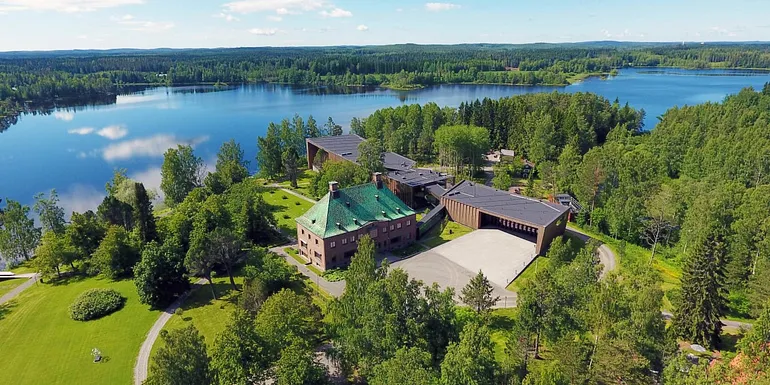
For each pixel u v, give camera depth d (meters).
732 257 74.31
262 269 74.38
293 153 149.25
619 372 43.50
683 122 164.25
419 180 123.44
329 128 191.12
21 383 56.47
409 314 49.97
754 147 122.94
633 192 101.94
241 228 95.06
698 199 88.50
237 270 86.88
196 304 74.88
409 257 91.19
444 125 178.00
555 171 132.38
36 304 76.25
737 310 70.00
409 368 41.03
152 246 76.69
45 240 88.38
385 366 42.97
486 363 42.44
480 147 149.38
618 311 46.62
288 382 42.69
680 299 61.47
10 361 60.78
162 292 73.50
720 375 38.62
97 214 102.88
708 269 58.25
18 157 183.50
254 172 174.12
